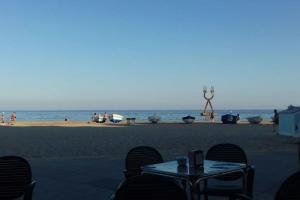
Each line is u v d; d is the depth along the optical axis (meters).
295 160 13.07
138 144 20.05
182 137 24.62
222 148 6.72
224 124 45.00
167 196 4.09
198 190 5.64
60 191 8.61
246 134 27.38
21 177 5.65
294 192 4.25
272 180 9.59
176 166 5.70
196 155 5.37
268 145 19.48
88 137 24.80
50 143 20.67
